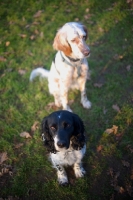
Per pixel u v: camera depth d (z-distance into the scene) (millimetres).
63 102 4273
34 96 4746
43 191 3426
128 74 4730
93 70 4953
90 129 4098
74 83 4086
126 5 6000
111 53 5176
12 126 4324
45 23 6129
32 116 4426
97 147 3807
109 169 3488
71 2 6516
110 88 4590
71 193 3350
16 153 3932
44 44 5613
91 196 3279
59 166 3367
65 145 2752
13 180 3600
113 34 5500
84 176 3498
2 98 4785
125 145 3738
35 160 3799
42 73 4547
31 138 4094
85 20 5961
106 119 4172
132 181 3318
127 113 4152
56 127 2873
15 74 5102
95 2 6285
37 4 6645
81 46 3393
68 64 3672
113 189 3283
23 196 3406
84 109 4418
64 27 3551
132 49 5098
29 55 5480
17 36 5895
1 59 5422
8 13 6578
